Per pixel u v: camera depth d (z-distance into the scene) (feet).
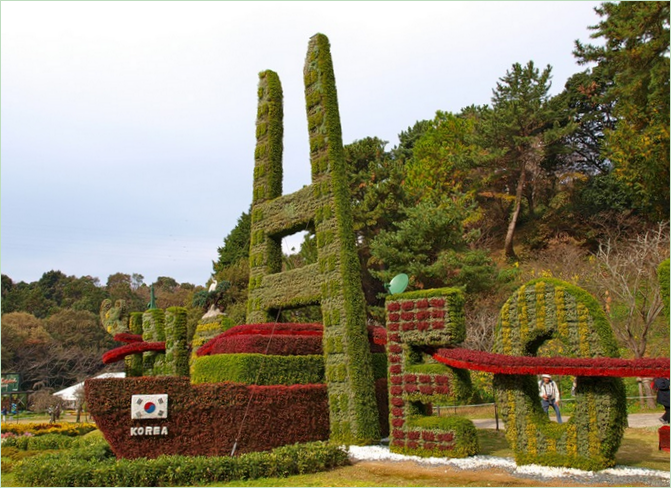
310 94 67.56
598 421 40.57
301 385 58.44
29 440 70.13
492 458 47.44
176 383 50.44
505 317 45.91
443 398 48.83
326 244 62.59
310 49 68.54
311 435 57.16
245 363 56.95
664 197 126.62
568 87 195.00
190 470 42.88
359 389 56.65
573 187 177.17
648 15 106.32
